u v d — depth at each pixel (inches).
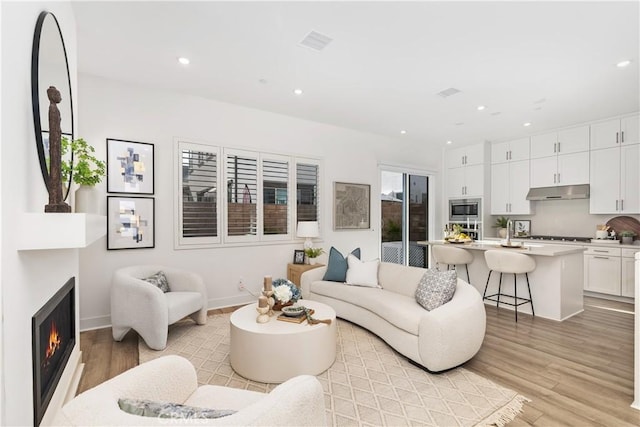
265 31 103.3
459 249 171.3
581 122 201.9
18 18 51.6
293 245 193.0
